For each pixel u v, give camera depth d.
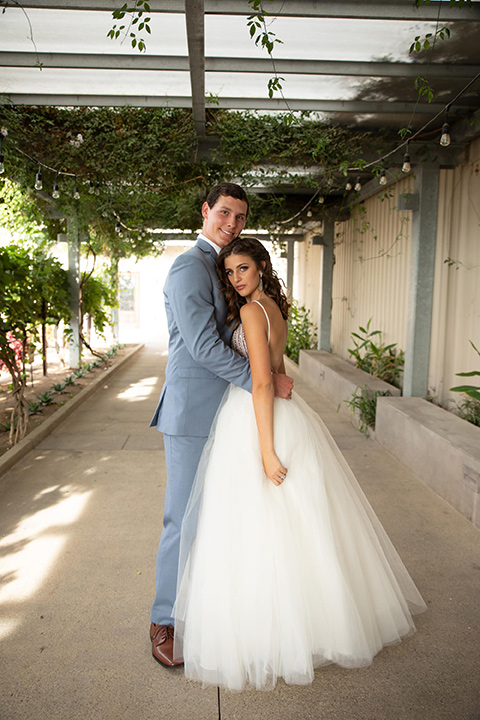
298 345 10.77
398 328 6.25
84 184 5.61
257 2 2.57
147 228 9.42
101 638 2.09
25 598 2.35
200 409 1.98
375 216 7.03
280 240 10.18
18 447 4.39
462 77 3.69
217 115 4.64
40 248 7.25
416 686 1.84
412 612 2.20
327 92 4.14
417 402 4.73
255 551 1.78
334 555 1.81
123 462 4.27
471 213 4.51
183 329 1.85
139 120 4.71
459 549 2.83
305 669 1.73
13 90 4.28
